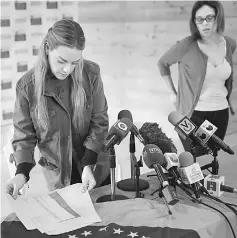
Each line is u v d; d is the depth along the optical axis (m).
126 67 4.58
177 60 4.05
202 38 3.86
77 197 1.77
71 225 1.60
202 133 1.95
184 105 4.08
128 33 4.52
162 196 1.83
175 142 3.32
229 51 3.84
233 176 2.10
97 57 4.75
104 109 2.07
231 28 3.82
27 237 1.54
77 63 1.79
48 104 1.93
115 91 4.71
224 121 3.92
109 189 1.97
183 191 1.89
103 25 4.62
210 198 1.82
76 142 2.05
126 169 3.17
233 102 3.95
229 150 1.97
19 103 1.91
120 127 1.76
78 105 1.96
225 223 1.64
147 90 4.43
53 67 1.79
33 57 4.32
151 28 4.32
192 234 1.52
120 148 3.72
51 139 1.99
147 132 1.90
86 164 1.92
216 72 3.85
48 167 2.06
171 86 4.17
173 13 4.08
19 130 1.93
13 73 4.24
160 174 1.75
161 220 1.61
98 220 1.62
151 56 4.38
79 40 1.70
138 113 4.53
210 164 2.05
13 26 4.18
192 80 3.98
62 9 4.48
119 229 1.56
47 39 1.75
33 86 1.88
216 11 3.76
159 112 4.34
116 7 4.51
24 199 1.75
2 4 4.07
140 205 1.74
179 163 1.84
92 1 4.59
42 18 4.34
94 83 2.00
